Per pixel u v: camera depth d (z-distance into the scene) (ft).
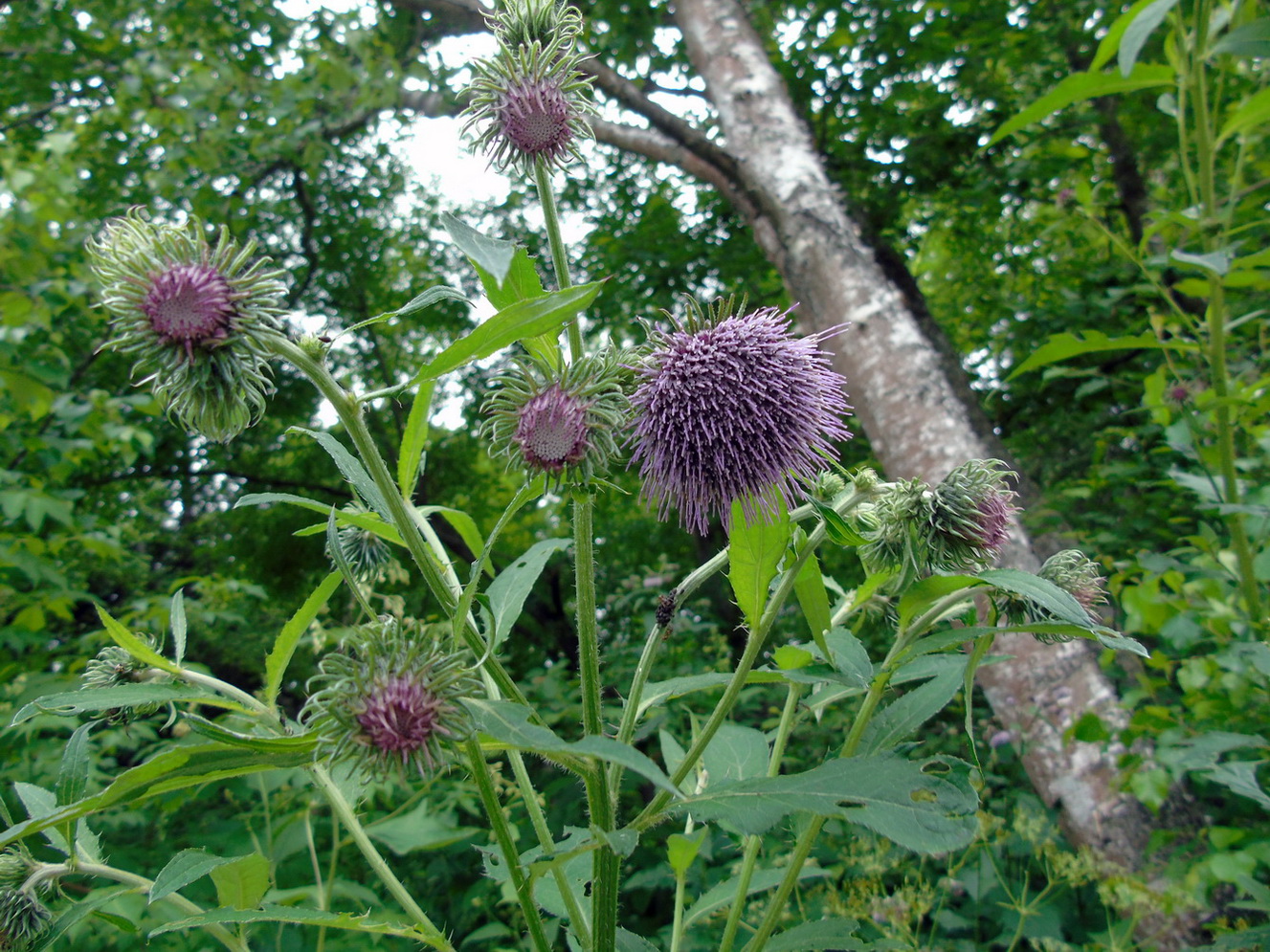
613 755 3.59
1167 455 16.40
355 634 4.61
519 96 5.57
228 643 31.35
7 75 32.78
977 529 5.73
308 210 43.27
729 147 22.68
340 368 50.47
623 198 40.78
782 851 12.13
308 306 50.31
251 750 4.14
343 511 5.51
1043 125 26.86
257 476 51.55
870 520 6.21
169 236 4.69
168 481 48.78
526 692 20.99
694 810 4.44
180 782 4.08
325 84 32.22
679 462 5.41
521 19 6.03
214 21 34.71
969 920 13.09
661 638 5.67
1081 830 13.28
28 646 17.99
